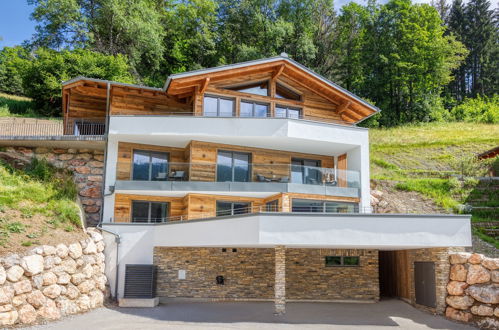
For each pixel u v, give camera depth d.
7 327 10.01
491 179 23.98
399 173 27.88
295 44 47.03
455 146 34.62
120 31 41.97
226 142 17.62
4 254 10.74
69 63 36.78
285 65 18.84
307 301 16.14
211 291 15.91
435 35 48.56
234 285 16.11
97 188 17.39
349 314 13.77
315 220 12.88
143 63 44.81
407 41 47.56
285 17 49.78
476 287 12.60
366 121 45.25
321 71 49.34
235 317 12.93
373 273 16.56
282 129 16.98
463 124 44.91
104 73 36.97
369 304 15.70
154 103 19.02
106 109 17.91
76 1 41.06
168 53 46.91
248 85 18.92
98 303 13.55
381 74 48.66
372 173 28.23
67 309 11.87
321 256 16.56
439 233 13.29
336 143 17.94
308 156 19.59
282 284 13.21
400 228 13.12
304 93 19.89
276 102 19.12
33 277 11.04
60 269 12.00
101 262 14.55
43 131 25.03
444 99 56.94
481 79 61.28
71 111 19.14
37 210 13.86
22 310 10.48
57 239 12.69
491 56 62.81
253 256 16.42
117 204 16.64
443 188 23.64
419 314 13.89
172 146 18.20
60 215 14.20
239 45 45.66
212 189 16.44
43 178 16.34
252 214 12.87
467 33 63.94
